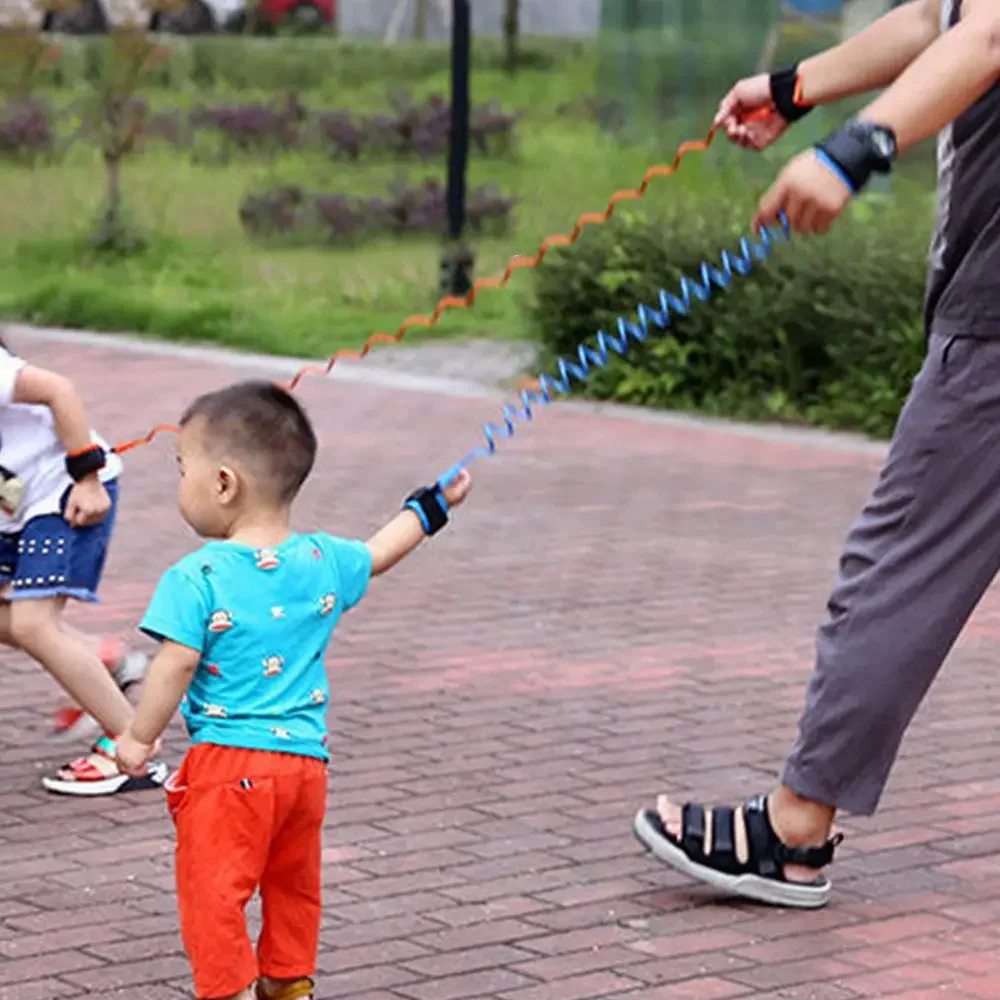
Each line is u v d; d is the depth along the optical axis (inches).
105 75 1337.4
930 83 238.4
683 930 265.6
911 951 260.5
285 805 216.8
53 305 916.6
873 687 263.0
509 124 1432.1
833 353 698.8
